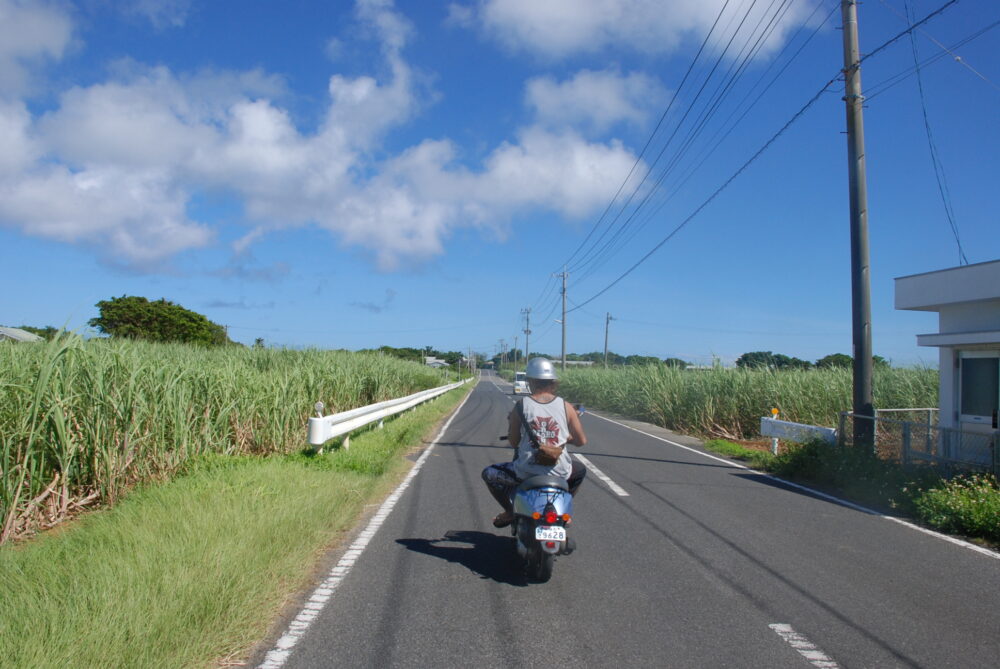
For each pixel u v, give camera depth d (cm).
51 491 707
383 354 2800
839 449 1212
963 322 1220
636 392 2820
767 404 2016
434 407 2841
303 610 503
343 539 709
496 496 664
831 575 620
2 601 448
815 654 443
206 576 506
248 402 1173
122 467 801
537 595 546
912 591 578
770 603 539
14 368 710
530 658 429
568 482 643
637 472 1227
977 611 531
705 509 909
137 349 1038
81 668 362
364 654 428
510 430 607
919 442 1534
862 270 1312
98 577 486
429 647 441
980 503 816
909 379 1955
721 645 455
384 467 1150
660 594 555
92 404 774
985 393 1166
